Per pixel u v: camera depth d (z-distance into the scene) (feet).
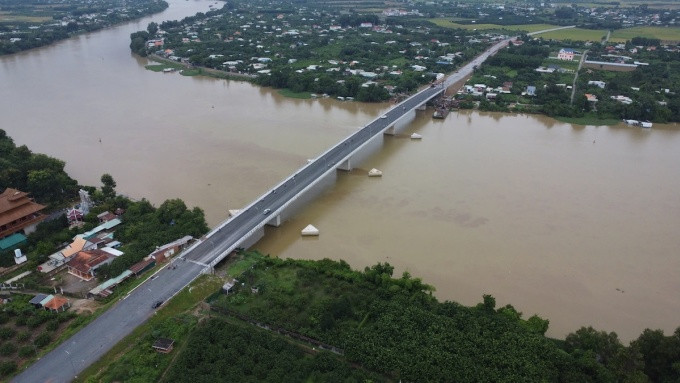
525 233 406.00
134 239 383.24
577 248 385.70
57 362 264.11
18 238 376.89
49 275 344.90
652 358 258.78
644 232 409.08
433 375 257.55
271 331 292.81
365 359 266.98
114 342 277.85
